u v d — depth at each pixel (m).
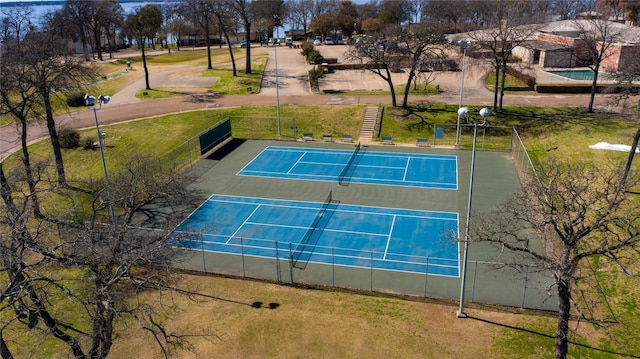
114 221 25.97
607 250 19.41
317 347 23.62
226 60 96.31
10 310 26.53
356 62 87.19
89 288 20.98
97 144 51.72
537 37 94.56
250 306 26.81
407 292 28.06
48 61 39.25
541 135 52.88
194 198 41.28
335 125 58.94
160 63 96.25
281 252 32.91
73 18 97.38
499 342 23.56
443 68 77.75
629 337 23.73
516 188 41.62
